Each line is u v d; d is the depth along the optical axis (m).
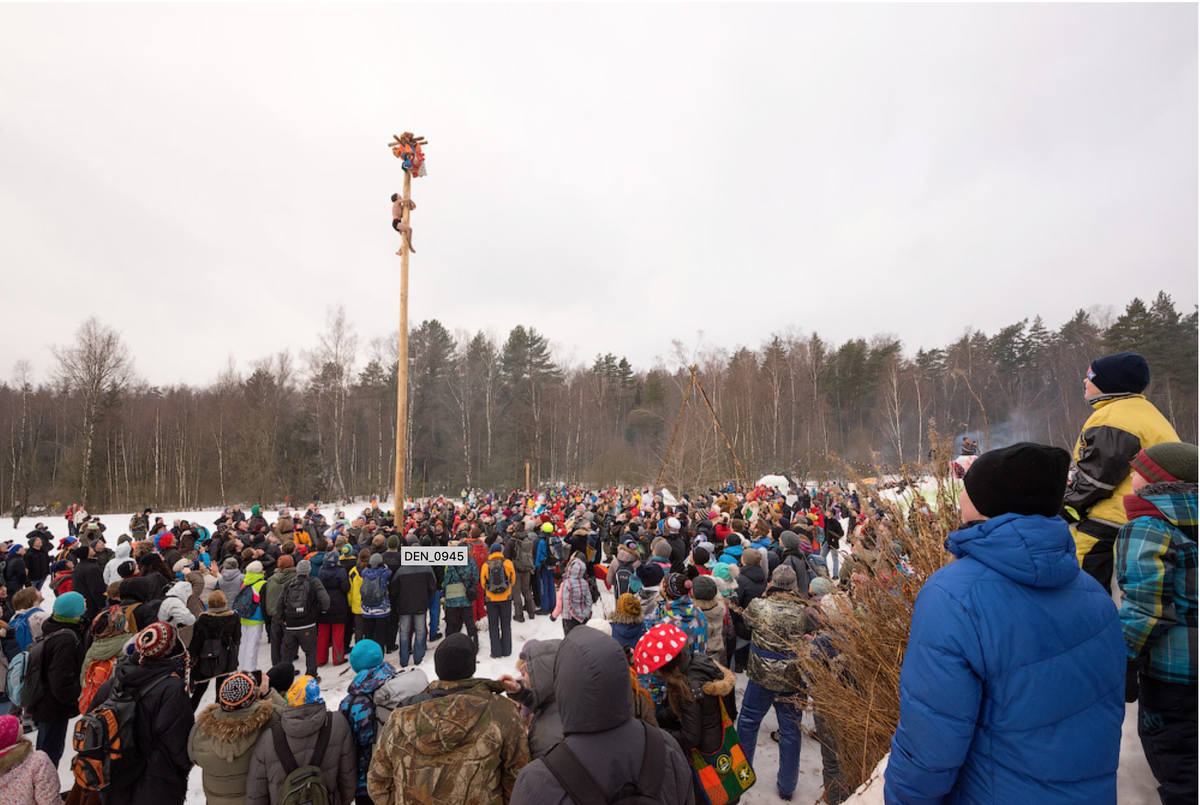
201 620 5.45
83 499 36.53
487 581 7.82
